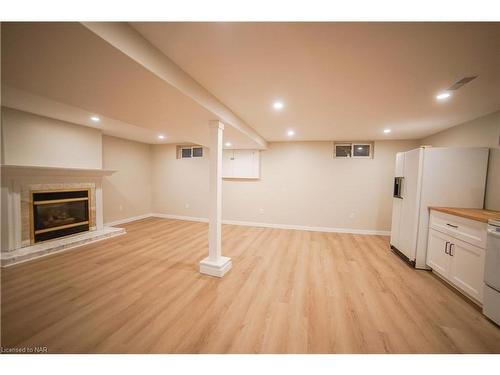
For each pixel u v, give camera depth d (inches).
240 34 52.9
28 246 132.7
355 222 195.5
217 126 104.7
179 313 77.8
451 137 140.1
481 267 83.0
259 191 217.8
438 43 54.7
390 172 187.6
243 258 131.6
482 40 53.0
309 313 78.9
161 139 223.5
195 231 191.5
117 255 132.3
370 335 68.2
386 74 71.7
